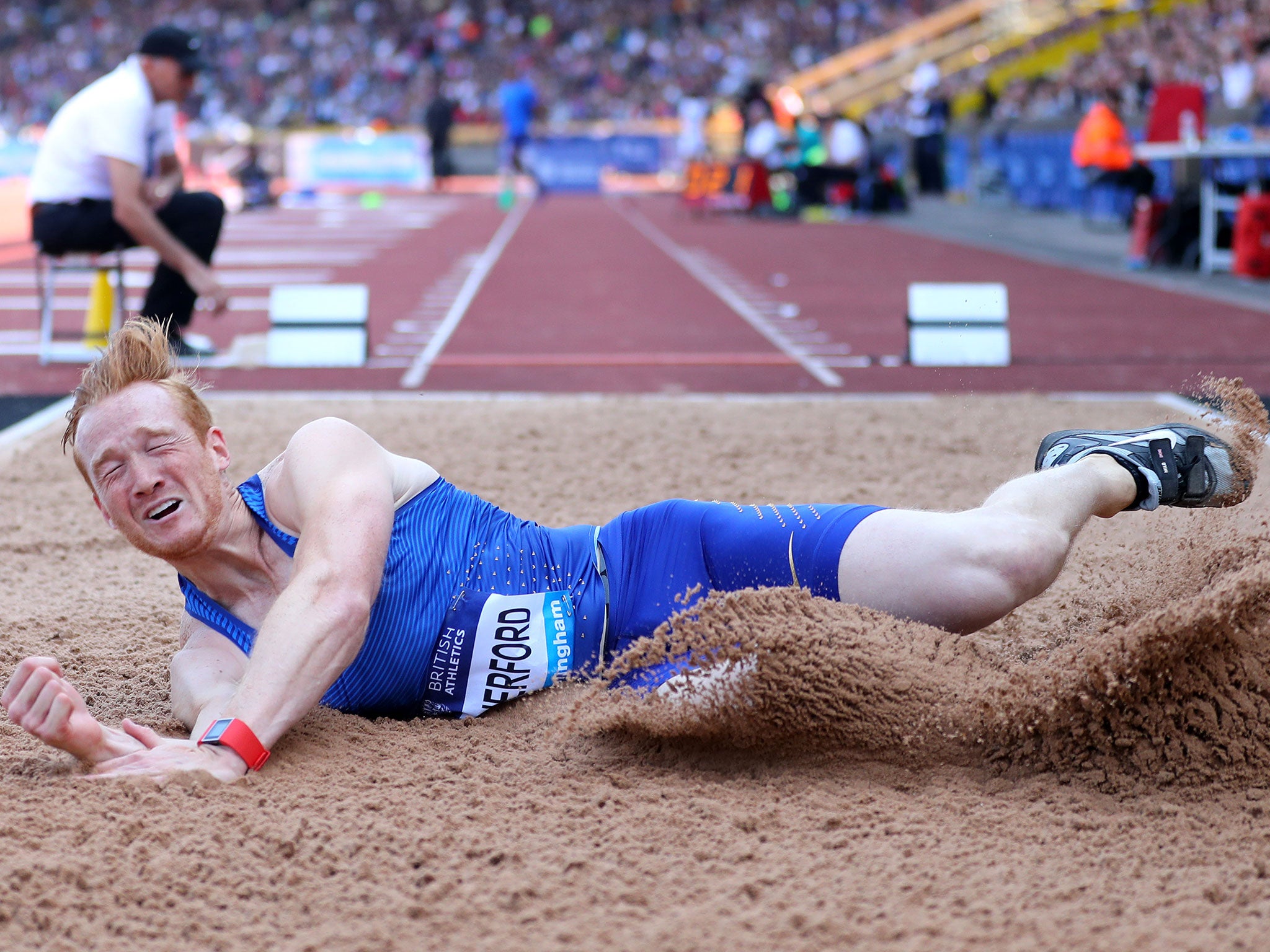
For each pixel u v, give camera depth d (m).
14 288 31.72
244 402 16.53
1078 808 5.61
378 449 6.71
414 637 6.55
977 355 19.97
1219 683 5.91
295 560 6.27
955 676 6.14
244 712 5.95
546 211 64.69
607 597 6.73
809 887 4.94
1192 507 7.03
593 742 6.39
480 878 5.03
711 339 23.53
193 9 108.25
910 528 6.32
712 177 58.59
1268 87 41.44
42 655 7.85
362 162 81.81
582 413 15.80
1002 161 59.91
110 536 10.81
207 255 19.17
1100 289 30.00
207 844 5.23
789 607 6.19
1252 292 28.50
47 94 102.06
